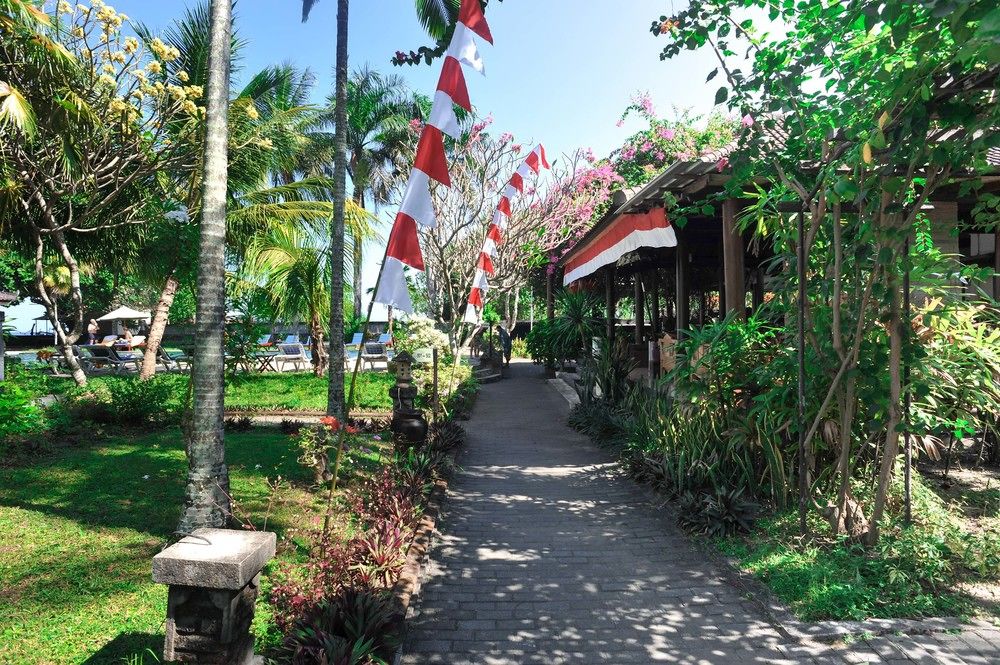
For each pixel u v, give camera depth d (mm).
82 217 11758
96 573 4012
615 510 6000
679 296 9859
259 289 13492
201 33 13352
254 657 2805
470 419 11828
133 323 35531
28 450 7496
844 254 4602
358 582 3686
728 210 6562
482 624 3719
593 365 11609
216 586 2424
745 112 4625
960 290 6125
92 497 5723
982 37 2221
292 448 8008
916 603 3688
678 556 4789
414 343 15266
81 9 9750
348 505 5324
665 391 8117
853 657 3242
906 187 3838
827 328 4758
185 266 13828
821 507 4926
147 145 11570
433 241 15570
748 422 5605
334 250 9062
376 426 9531
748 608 3885
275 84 15422
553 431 10578
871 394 4297
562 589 4215
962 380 5059
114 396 9703
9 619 3387
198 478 4586
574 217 16922
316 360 16297
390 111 25766
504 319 33094
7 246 13102
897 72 3730
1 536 4688
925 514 4730
